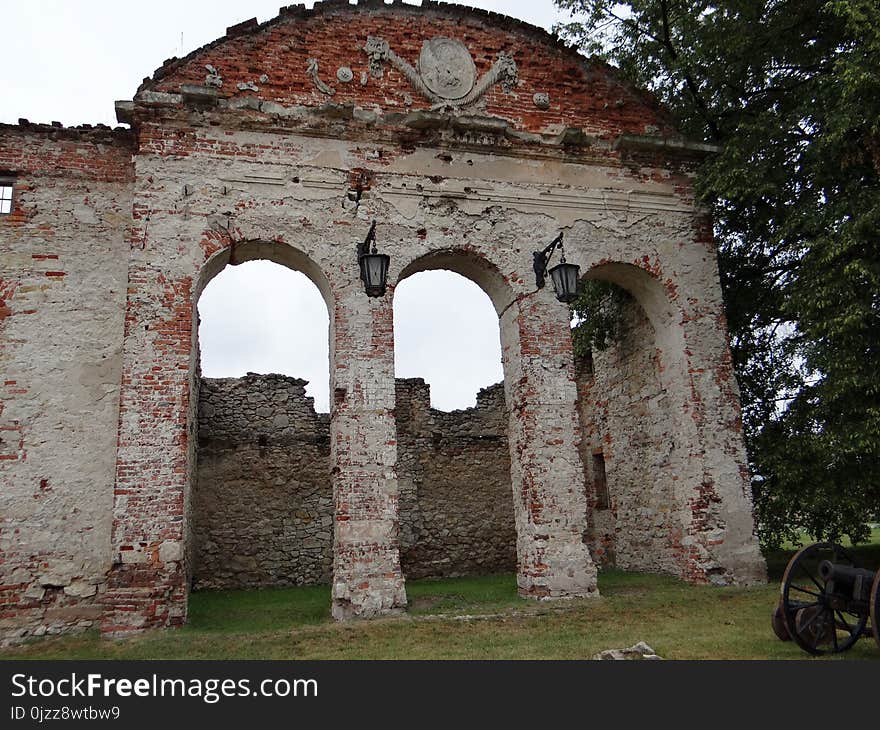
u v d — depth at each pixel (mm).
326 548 14547
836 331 9805
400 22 12055
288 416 15039
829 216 10250
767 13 11281
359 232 10859
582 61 12812
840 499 10336
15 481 9594
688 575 11250
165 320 9797
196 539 13633
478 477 16000
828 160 10695
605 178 12195
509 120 11930
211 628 8992
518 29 12625
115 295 10508
